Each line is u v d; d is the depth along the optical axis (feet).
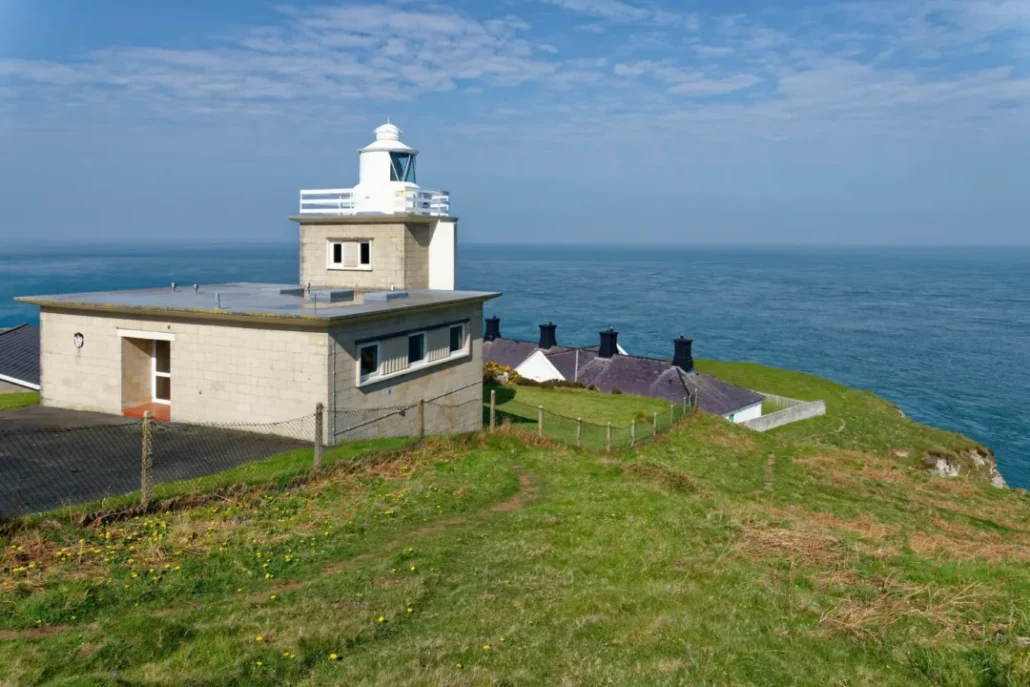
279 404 60.85
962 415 231.09
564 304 499.51
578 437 78.64
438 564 38.09
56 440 56.49
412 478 54.13
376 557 39.17
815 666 28.96
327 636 29.27
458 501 50.34
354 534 42.29
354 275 97.19
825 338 370.12
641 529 44.96
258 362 61.21
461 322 79.87
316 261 99.66
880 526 58.54
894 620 33.09
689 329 388.16
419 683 26.21
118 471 48.93
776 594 35.45
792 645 30.58
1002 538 64.13
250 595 33.40
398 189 99.86
